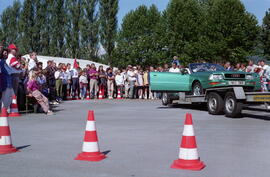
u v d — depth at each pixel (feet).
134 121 32.40
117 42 180.04
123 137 23.25
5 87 31.32
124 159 16.88
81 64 101.40
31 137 23.45
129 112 41.75
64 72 65.36
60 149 19.38
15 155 17.97
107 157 17.30
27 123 31.24
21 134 24.80
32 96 39.11
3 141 18.60
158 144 20.71
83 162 16.33
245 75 37.32
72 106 51.55
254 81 37.63
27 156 17.71
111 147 19.83
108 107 49.73
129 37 181.98
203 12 168.14
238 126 28.66
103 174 14.21
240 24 146.61
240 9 148.87
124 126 28.81
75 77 69.72
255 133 24.90
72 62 99.66
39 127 28.50
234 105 34.32
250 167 15.28
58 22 172.86
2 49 31.91
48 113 38.96
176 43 161.79
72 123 31.12
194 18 161.68
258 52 181.06
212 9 157.89
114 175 14.06
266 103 30.89
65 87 66.13
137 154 17.97
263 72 52.06
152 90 45.06
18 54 42.06
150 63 178.70
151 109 46.11
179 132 25.44
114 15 172.86
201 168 14.99
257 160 16.61
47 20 172.55
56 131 26.21
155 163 16.03
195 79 40.88
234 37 146.51
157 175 14.01
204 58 151.43
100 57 175.32
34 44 169.58
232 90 34.88
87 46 171.22
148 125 29.43
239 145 20.38
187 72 43.16
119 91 76.07
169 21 165.27
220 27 148.56
